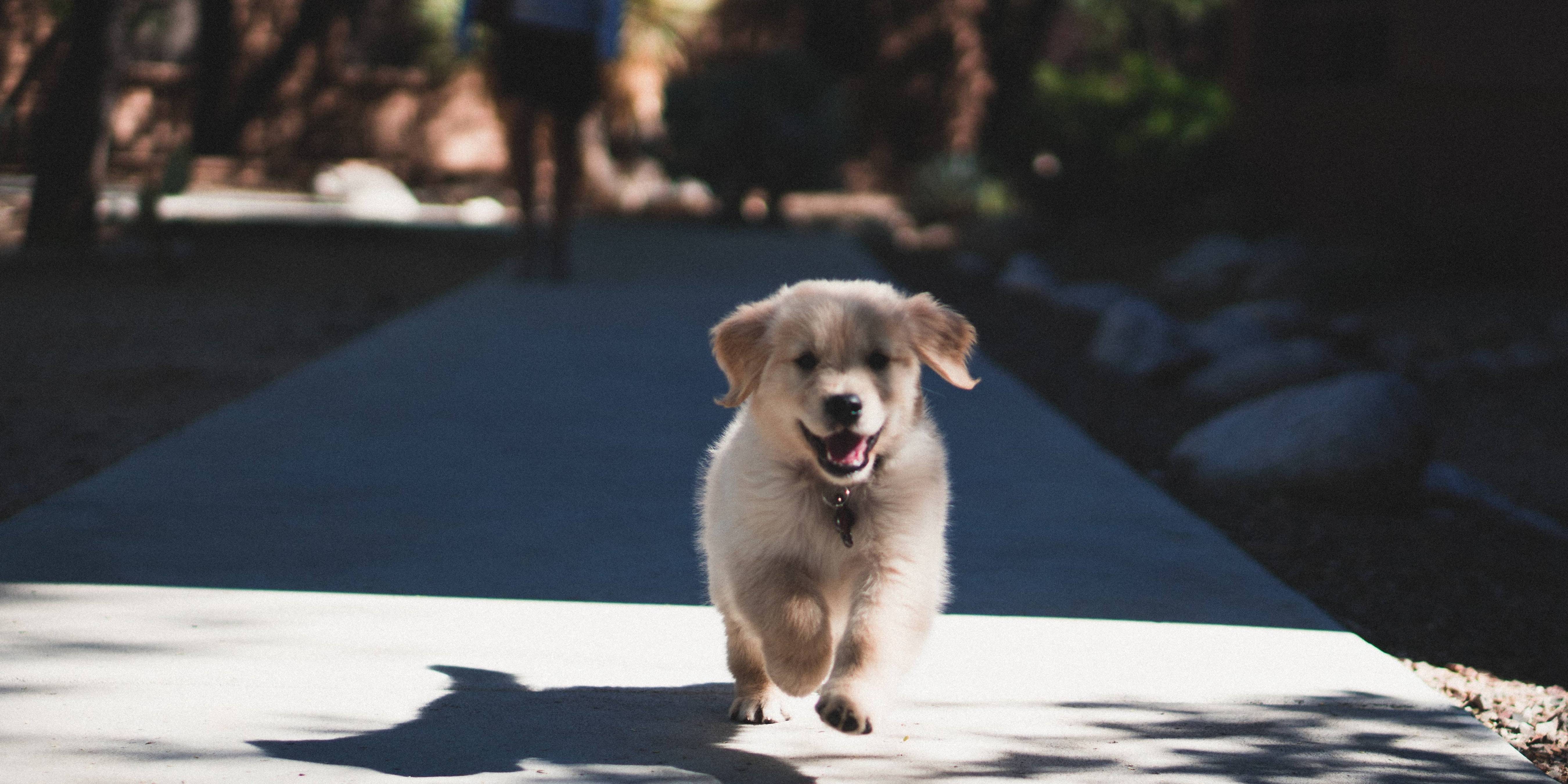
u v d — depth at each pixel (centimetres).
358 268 1436
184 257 1409
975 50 2673
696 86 2150
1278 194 1834
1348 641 457
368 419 761
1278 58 1880
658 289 1351
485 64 2189
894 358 359
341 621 451
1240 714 392
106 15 1348
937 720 384
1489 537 634
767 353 361
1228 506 653
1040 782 343
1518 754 368
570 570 512
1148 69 2062
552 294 1291
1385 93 1606
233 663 410
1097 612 480
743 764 350
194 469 642
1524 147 1415
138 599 466
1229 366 965
